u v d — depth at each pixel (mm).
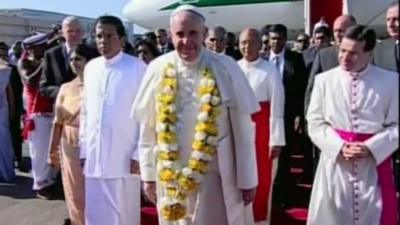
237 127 3867
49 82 6703
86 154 4809
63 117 5316
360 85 4125
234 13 17344
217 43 5961
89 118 4754
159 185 3957
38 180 7312
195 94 3844
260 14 17406
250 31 5512
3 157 8156
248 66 5520
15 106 8805
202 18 3844
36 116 7266
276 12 17266
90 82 4762
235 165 3910
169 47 8523
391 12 4344
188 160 3844
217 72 3842
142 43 6910
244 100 3844
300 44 8789
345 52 4094
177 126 3846
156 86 3943
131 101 4672
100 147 4695
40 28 25297
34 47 7418
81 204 5312
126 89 4656
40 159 7293
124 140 4695
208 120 3770
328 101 4223
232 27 17516
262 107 5473
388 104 4086
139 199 4875
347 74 4184
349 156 4094
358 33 4059
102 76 4688
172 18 3842
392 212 4137
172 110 3834
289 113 6512
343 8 10078
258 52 5516
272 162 5559
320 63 5504
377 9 16266
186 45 3779
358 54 4066
